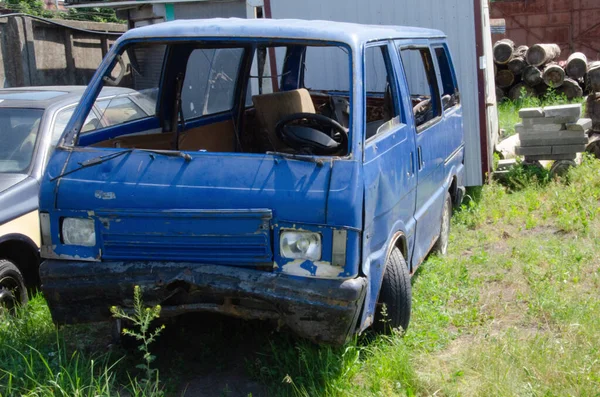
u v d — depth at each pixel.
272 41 4.28
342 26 4.56
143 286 3.87
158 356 4.56
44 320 4.97
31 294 5.58
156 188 3.93
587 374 4.07
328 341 3.85
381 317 4.61
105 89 5.37
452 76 7.09
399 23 9.05
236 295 3.81
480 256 6.57
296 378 4.10
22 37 10.65
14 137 5.89
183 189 3.90
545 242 6.95
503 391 3.92
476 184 9.09
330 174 3.83
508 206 8.44
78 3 12.80
